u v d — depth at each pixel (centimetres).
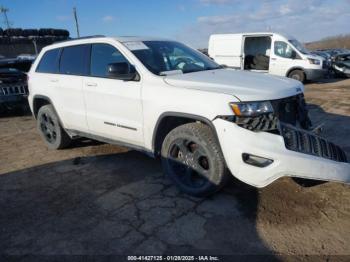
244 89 326
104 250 284
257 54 1429
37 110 577
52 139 554
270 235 291
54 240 301
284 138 306
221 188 350
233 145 309
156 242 290
